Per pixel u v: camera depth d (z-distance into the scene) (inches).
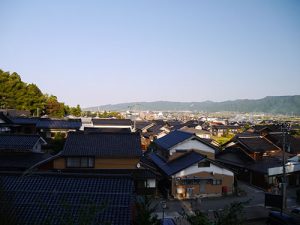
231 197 1176.8
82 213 420.8
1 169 994.7
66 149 1063.0
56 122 1966.0
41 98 2888.8
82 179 590.6
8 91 2600.9
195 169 1175.0
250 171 1439.5
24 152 1113.4
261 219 924.0
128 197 533.3
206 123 4072.3
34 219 471.5
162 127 2930.6
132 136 1189.7
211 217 912.9
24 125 1825.8
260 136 1820.9
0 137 1149.7
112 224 462.0
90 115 4448.8
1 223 410.6
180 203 1088.2
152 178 1084.5
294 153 1701.5
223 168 1200.2
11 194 530.9
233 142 1754.4
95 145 1104.8
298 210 951.6
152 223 518.3
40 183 573.3
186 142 1337.4
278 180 1341.0
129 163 1077.8
